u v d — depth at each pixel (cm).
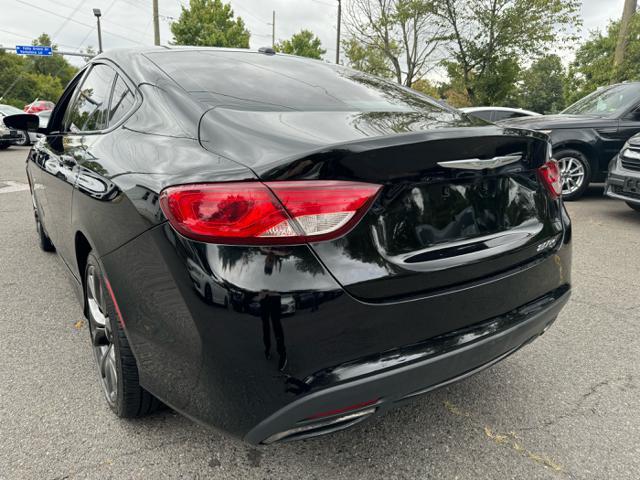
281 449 199
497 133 175
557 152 688
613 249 479
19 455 190
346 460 193
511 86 1892
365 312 144
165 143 175
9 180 843
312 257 138
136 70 227
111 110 234
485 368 182
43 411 217
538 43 1848
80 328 296
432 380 161
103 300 198
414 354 153
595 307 341
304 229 137
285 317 135
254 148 152
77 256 234
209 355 141
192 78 212
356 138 156
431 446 202
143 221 155
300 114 186
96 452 193
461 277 164
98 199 187
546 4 1789
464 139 162
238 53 260
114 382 209
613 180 562
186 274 141
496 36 1852
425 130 161
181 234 142
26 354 265
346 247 142
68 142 261
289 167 137
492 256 173
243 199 135
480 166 168
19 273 386
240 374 140
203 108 184
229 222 135
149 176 161
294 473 186
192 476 183
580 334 301
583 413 225
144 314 162
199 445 198
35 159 331
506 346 180
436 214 162
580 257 453
